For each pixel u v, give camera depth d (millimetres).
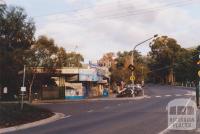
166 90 107000
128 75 106875
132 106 46344
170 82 179500
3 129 25891
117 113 36719
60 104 55469
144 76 128500
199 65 41344
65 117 34406
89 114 36719
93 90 85312
